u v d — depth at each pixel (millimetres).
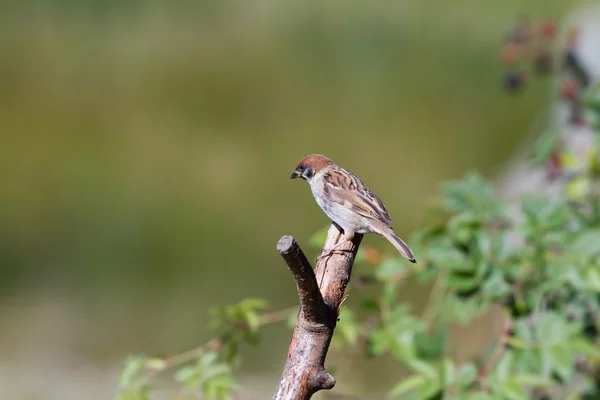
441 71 28281
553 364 4734
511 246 5227
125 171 20328
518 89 7766
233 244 15945
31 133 22562
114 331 12672
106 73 28375
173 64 29250
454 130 22844
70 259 15500
